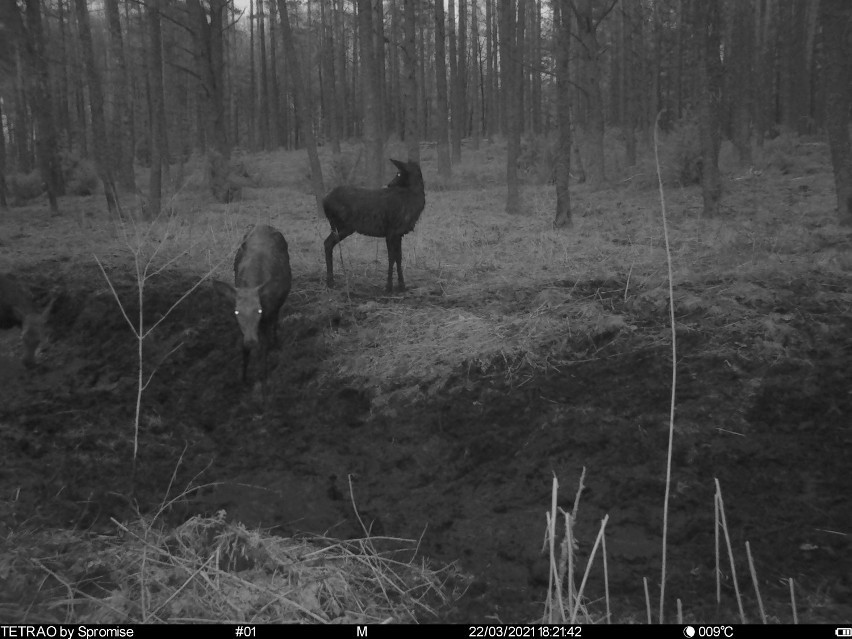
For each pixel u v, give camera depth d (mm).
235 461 5586
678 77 28578
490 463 5227
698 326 6395
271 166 30234
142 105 35000
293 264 9891
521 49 19688
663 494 4559
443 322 7344
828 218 10344
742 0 19266
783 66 31031
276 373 6934
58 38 29391
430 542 4465
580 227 11867
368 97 15484
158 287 8711
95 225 13891
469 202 17031
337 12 43656
